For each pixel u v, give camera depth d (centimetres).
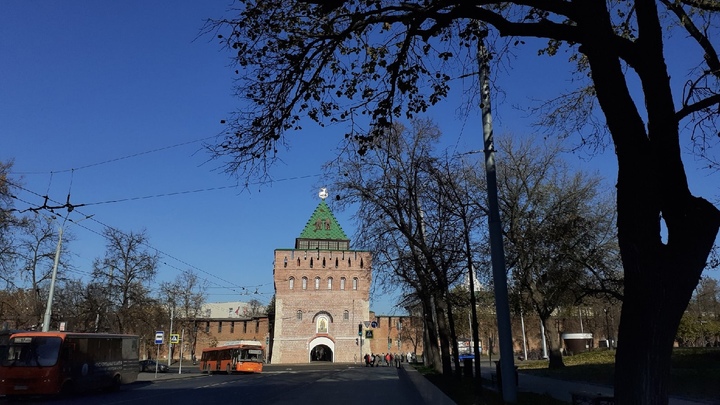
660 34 658
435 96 1024
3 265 3225
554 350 3362
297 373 4859
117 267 4475
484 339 8119
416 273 2252
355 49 1004
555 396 1744
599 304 3688
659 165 605
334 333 8312
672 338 562
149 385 3334
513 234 3142
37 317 4031
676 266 565
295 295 8406
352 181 2231
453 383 1897
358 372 4853
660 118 626
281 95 909
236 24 885
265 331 9550
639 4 666
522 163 3284
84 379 2497
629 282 585
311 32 935
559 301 3148
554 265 2561
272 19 893
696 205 585
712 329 6075
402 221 2138
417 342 8738
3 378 2275
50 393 2286
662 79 639
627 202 596
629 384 564
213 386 3056
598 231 2875
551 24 716
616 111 620
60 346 2367
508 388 1263
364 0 887
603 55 638
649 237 577
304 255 8556
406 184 2073
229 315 11688
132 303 4541
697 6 862
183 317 7131
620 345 585
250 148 916
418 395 1973
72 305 4562
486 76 1354
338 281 8519
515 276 3269
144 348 7281
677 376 1930
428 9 797
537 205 3206
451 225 1802
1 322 4003
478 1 752
